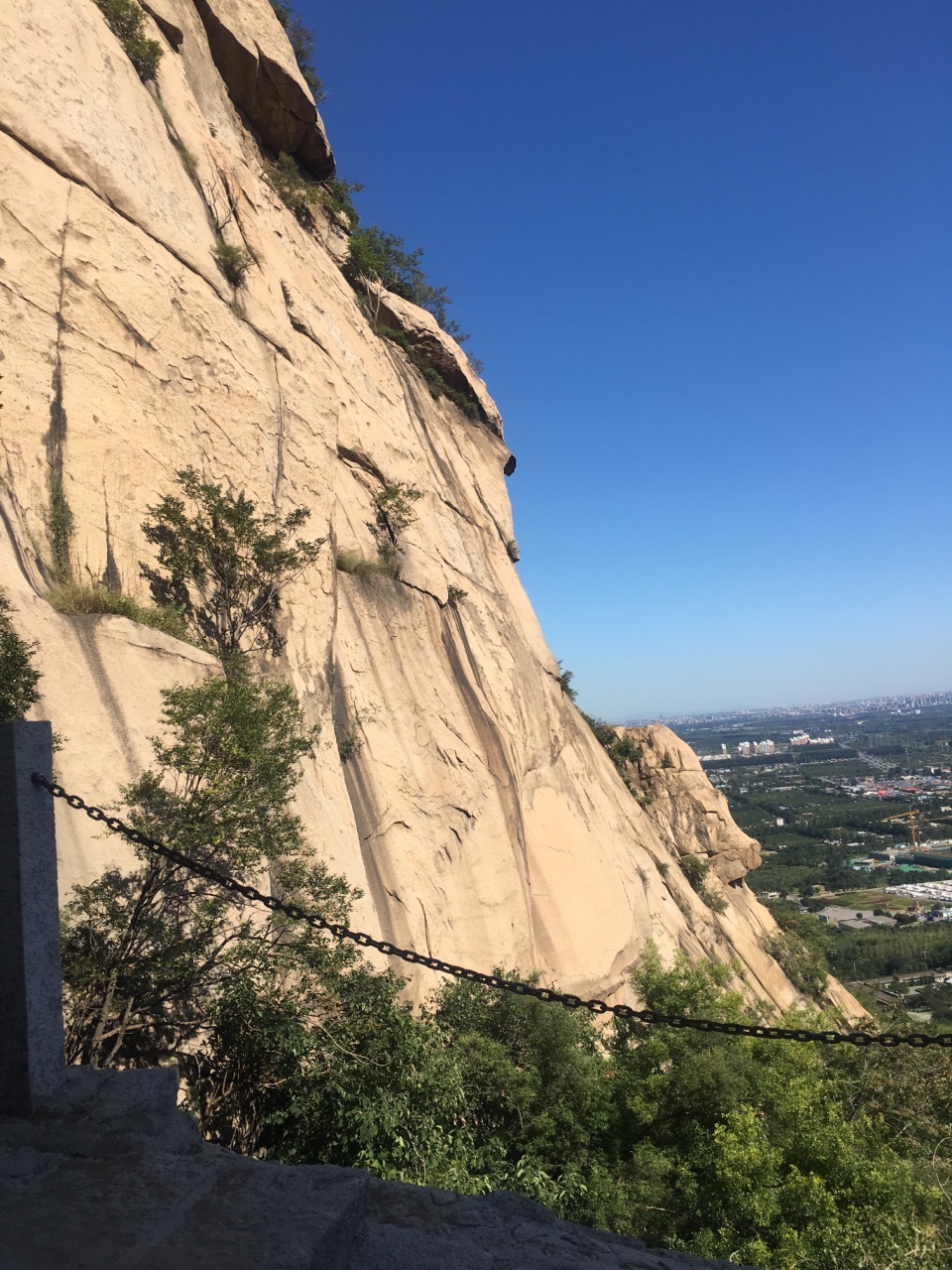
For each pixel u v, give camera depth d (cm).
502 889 1659
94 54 1365
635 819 2950
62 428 1090
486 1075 1070
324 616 1489
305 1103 808
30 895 452
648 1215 1052
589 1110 1168
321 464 1633
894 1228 969
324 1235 344
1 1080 441
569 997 437
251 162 1950
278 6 2269
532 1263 387
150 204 1359
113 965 727
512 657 2233
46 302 1115
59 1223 344
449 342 2662
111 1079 475
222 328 1434
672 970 1430
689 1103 1196
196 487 1222
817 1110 1165
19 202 1116
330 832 1259
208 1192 378
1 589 821
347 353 2038
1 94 1141
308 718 1352
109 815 835
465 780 1720
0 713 695
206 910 772
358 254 2320
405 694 1675
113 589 1092
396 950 468
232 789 770
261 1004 812
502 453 2942
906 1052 1358
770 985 3266
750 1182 1025
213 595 1246
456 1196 454
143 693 935
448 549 2170
